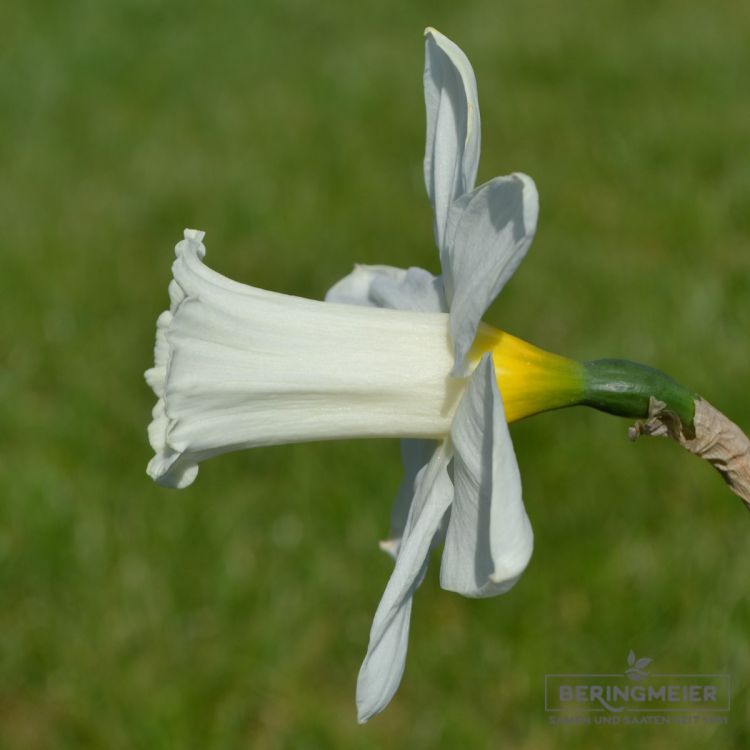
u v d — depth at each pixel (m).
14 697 4.41
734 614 4.23
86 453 5.33
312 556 4.69
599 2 12.05
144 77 10.70
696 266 6.63
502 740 4.12
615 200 7.61
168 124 9.62
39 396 5.85
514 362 1.86
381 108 9.59
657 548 4.55
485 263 1.63
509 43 10.90
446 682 4.27
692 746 3.96
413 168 8.45
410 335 1.89
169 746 4.13
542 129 8.93
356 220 7.70
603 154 8.30
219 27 12.20
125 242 7.55
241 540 4.80
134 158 8.95
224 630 4.49
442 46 1.89
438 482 1.83
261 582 4.62
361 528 4.74
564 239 7.12
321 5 12.77
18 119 9.84
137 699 4.28
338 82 10.29
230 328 1.82
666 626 4.29
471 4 12.45
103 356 6.15
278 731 4.23
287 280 7.11
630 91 9.52
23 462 5.26
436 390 1.86
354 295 2.29
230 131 9.38
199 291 1.82
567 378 1.86
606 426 5.11
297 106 9.84
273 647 4.42
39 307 6.70
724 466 1.86
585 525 4.66
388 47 11.17
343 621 4.51
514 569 1.47
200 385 1.79
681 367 5.48
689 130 8.48
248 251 7.42
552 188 7.89
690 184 7.66
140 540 4.82
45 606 4.64
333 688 4.36
